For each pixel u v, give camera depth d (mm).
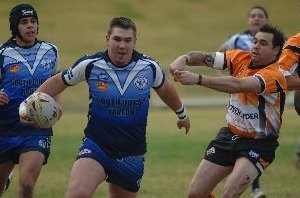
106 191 30656
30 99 20641
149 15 111312
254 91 20438
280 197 29391
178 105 21578
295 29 108188
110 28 19875
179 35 104938
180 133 50094
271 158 21516
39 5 111000
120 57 19797
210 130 51688
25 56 23594
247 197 29828
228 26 109188
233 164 21625
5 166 23625
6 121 23219
